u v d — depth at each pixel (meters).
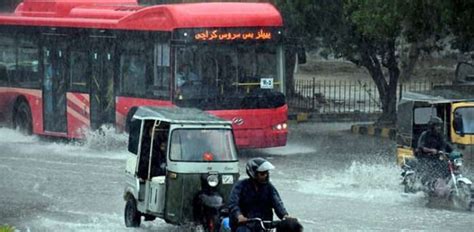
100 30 61.09
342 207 41.69
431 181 42.72
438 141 43.09
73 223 37.91
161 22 56.59
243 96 55.94
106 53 60.78
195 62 55.47
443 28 58.22
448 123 45.72
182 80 55.25
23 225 37.53
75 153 59.72
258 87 56.41
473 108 45.81
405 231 36.34
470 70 62.59
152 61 57.28
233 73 55.94
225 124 35.94
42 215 39.91
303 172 51.72
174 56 55.34
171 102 55.47
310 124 77.56
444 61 101.56
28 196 44.81
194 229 35.03
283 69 57.22
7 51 68.19
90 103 61.88
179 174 34.66
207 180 34.75
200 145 35.25
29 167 53.84
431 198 43.22
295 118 78.62
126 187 37.66
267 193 26.50
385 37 62.88
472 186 42.84
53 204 42.66
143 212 36.19
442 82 93.75
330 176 50.25
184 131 35.31
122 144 59.81
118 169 53.25
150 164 35.84
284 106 57.34
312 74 108.12
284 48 57.34
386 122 71.06
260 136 56.38
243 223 25.72
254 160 26.47
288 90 82.50
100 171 52.47
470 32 56.72
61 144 63.81
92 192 45.84
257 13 56.69
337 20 68.69
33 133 66.38
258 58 56.56
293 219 24.50
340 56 72.12
